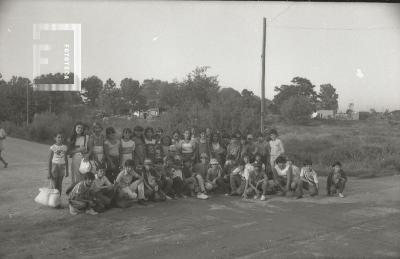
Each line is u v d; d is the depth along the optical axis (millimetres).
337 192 9055
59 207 7344
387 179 11969
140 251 5113
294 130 27719
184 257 4898
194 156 9336
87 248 5223
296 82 32969
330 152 16781
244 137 9711
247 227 6262
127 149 8203
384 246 5363
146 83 27750
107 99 27531
